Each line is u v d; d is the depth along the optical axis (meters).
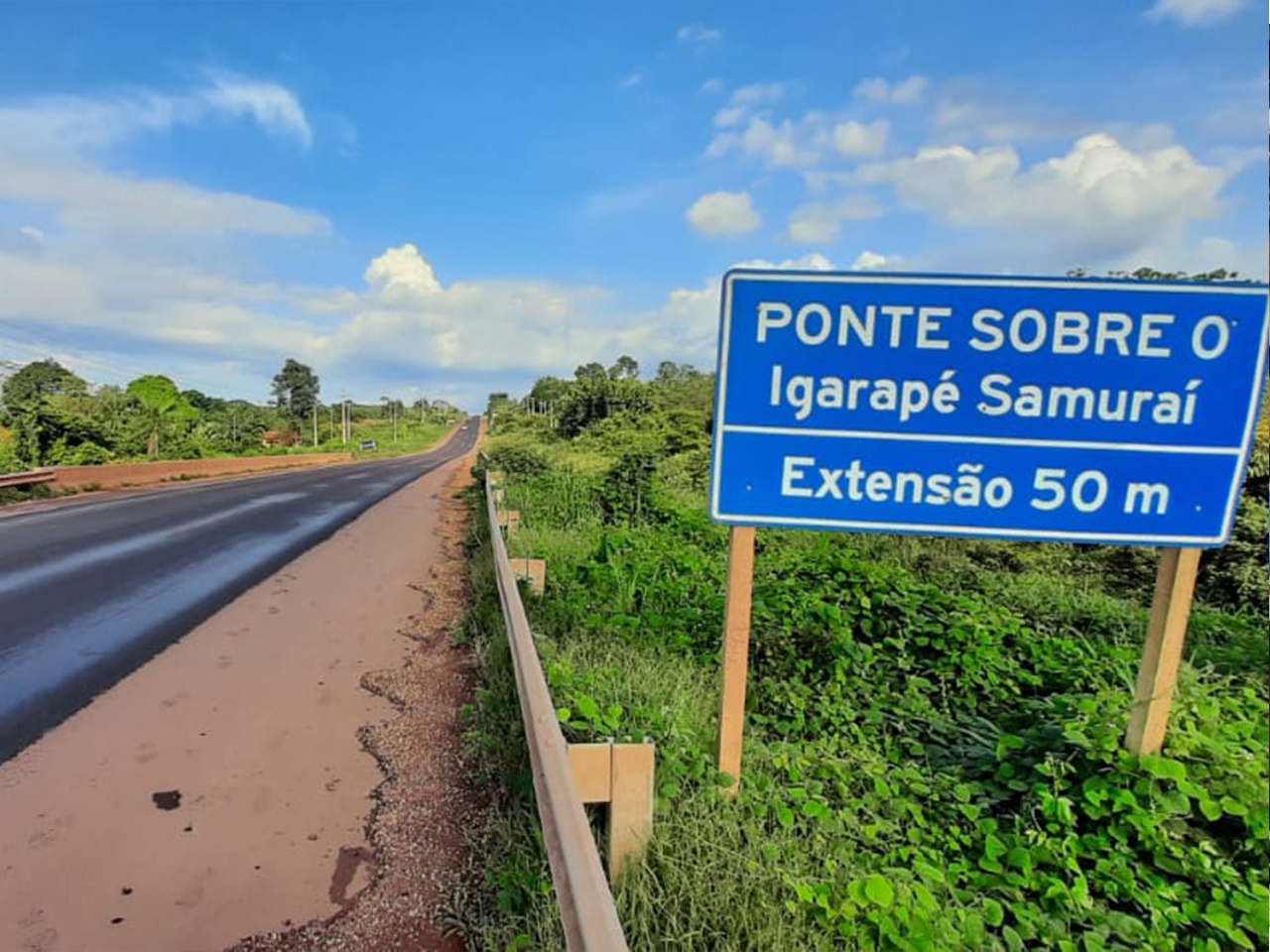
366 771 2.76
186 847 2.24
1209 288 2.15
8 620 4.71
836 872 1.97
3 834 2.27
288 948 1.83
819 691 3.51
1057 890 1.94
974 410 2.26
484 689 3.44
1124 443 2.22
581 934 1.24
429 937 1.88
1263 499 5.34
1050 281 2.19
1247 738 2.46
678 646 3.98
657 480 10.18
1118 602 5.54
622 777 1.94
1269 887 1.95
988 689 3.56
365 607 5.29
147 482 17.31
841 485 2.32
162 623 4.71
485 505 10.55
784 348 2.29
